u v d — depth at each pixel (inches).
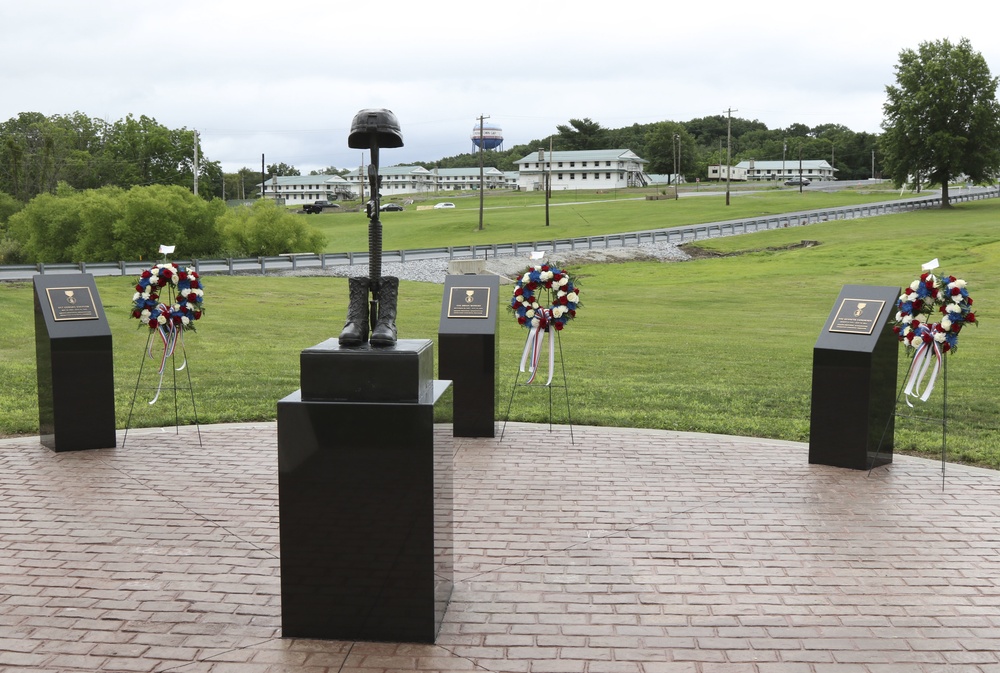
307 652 196.4
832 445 365.4
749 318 1075.9
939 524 291.7
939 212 2711.6
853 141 6176.2
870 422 357.1
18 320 878.4
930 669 190.4
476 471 356.2
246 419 453.1
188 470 350.9
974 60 2920.8
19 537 271.4
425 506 198.2
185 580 238.1
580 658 194.2
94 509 300.0
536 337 435.5
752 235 2233.0
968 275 1517.0
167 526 283.3
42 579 238.1
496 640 203.0
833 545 270.4
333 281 1405.0
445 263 1657.2
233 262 1464.1
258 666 189.2
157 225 2022.6
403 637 201.9
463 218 3169.3
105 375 385.1
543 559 256.2
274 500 311.7
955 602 227.8
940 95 2925.7
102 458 369.4
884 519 296.7
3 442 398.3
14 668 187.3
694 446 402.9
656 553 262.1
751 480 343.9
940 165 2935.5
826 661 193.5
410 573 200.1
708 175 5930.1
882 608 223.3
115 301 1064.8
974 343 815.7
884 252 1863.9
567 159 5295.3
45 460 365.1
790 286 1469.0
